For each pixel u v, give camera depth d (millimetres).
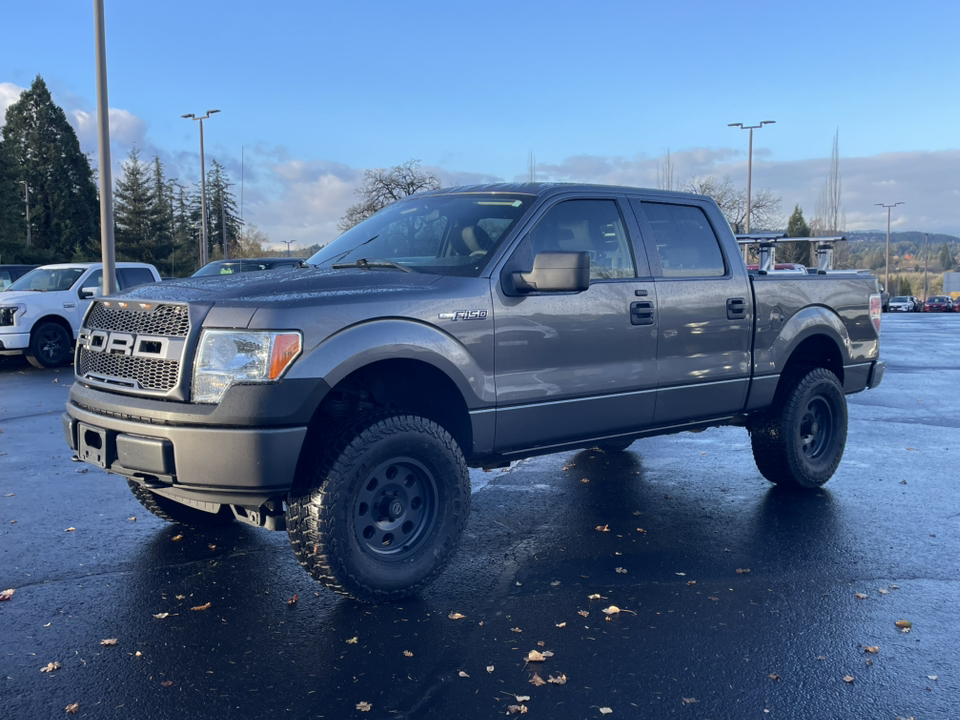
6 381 12562
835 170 68000
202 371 3545
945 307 70125
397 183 44938
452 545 4070
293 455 3559
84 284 15141
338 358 3637
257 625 3701
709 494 6039
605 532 5117
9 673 3234
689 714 2961
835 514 5504
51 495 5855
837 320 6219
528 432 4441
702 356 5266
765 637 3602
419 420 3934
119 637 3568
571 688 3146
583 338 4609
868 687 3168
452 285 4137
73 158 84938
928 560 4602
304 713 2955
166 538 4918
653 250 5086
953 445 7863
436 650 3463
